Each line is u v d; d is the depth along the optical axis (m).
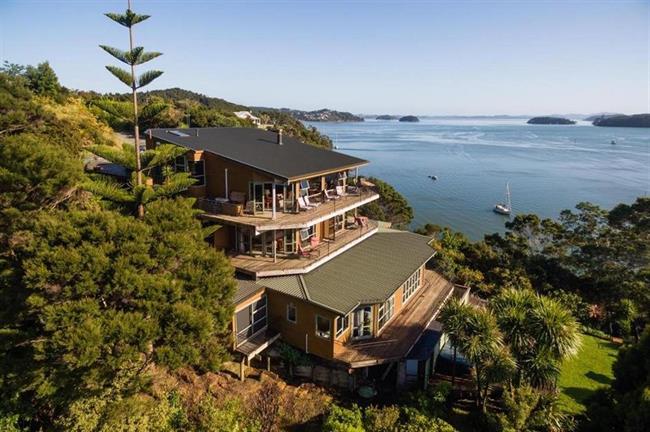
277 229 22.42
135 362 14.79
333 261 24.41
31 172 17.56
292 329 20.50
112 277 13.16
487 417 17.14
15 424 15.16
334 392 18.98
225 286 16.16
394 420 16.19
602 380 22.73
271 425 16.42
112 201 19.06
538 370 17.69
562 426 16.62
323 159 28.73
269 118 148.50
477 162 142.62
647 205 35.41
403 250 27.28
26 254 13.58
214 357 15.39
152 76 18.83
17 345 14.37
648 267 33.50
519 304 19.59
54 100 49.97
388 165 135.25
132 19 17.64
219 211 23.94
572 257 36.78
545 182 102.44
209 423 15.09
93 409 14.30
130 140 48.22
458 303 19.62
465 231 63.38
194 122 82.69
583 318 31.17
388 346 20.39
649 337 16.11
